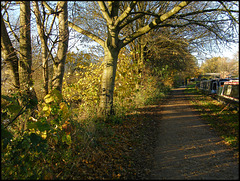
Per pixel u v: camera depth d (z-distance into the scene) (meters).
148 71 15.35
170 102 18.16
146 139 6.54
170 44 14.72
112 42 7.85
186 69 21.36
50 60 5.05
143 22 14.30
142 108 12.72
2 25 3.91
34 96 4.55
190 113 11.88
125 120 8.66
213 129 7.77
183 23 9.45
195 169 4.20
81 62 8.69
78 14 5.18
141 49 14.72
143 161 4.75
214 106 14.71
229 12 7.57
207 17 9.22
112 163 4.57
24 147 3.29
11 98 3.65
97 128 6.37
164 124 8.88
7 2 3.47
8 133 3.12
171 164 4.52
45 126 3.56
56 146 4.69
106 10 6.96
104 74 8.23
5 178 3.16
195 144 5.93
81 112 7.69
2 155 3.25
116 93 9.16
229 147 5.53
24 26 4.07
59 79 5.15
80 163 4.35
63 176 3.71
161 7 11.48
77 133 5.31
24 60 4.29
